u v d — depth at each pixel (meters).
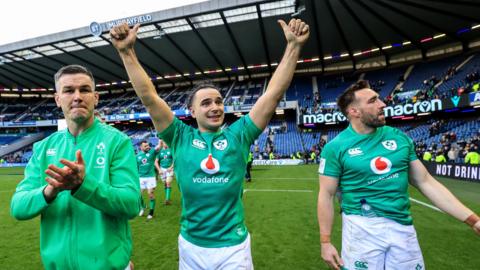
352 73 34.50
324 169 2.20
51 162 1.59
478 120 21.19
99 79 39.12
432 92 24.03
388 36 26.53
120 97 44.06
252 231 5.01
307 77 37.00
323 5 20.78
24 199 1.37
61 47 27.09
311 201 7.85
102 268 1.42
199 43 27.27
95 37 24.80
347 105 2.18
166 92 42.16
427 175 2.04
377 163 1.96
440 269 3.30
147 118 34.53
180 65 34.00
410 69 30.88
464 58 26.75
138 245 4.41
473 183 10.04
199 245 1.84
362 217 1.99
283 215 6.20
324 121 28.41
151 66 34.16
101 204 1.32
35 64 31.98
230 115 36.62
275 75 1.97
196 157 1.85
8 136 40.94
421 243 4.15
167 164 8.02
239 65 34.59
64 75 1.55
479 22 23.12
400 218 1.92
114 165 1.56
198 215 1.85
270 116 1.95
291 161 26.28
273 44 27.66
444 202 1.93
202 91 1.92
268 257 3.80
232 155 1.86
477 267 3.34
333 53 31.28
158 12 21.78
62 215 1.47
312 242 4.39
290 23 1.95
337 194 2.31
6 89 42.72
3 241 4.81
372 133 2.08
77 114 1.53
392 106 24.03
